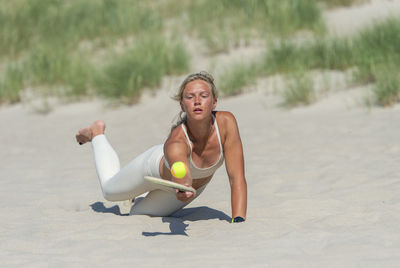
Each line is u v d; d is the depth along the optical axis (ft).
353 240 42.65
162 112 120.67
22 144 102.37
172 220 51.90
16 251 43.65
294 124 100.32
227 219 52.65
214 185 67.51
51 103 136.05
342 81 120.67
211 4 174.70
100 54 160.15
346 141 84.33
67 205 61.77
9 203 62.08
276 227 48.01
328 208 53.78
